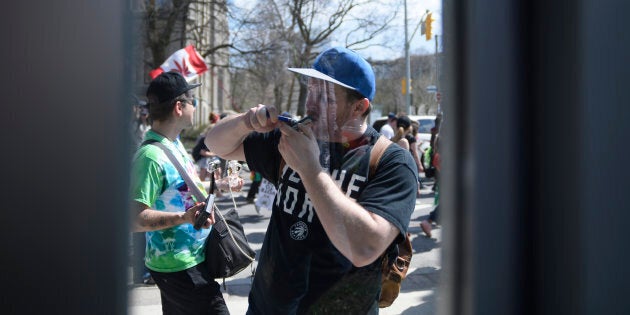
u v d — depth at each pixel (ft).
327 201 4.71
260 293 6.02
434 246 19.43
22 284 3.14
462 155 3.92
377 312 5.79
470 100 3.81
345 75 5.16
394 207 5.01
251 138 6.19
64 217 3.18
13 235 3.13
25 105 3.13
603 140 3.74
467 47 3.83
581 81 3.72
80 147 3.19
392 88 41.55
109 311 3.23
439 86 4.23
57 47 3.16
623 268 3.77
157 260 7.34
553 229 3.81
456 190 3.99
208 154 26.58
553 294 3.79
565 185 3.77
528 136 3.81
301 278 5.56
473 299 3.79
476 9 3.77
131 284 3.48
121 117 3.27
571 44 3.74
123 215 3.33
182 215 6.86
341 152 5.20
